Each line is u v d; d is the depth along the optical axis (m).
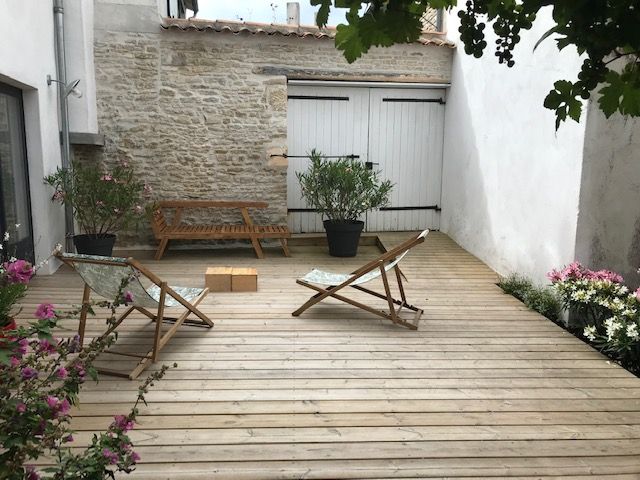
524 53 5.11
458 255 6.49
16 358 1.39
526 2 0.86
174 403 2.78
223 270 5.11
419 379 3.16
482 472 2.25
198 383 3.03
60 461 1.39
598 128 4.13
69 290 4.84
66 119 5.74
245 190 6.83
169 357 3.39
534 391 3.03
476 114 6.33
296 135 7.16
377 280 5.46
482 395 2.97
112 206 5.75
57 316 1.48
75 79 5.96
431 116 7.42
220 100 6.60
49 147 5.43
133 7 6.25
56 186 5.41
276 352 3.52
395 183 7.50
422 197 7.62
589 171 4.19
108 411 2.67
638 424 2.68
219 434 2.49
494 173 5.87
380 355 3.51
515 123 5.34
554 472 2.27
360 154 7.34
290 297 4.81
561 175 4.49
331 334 3.88
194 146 6.64
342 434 2.52
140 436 2.45
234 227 6.64
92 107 6.21
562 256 4.49
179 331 3.87
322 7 1.02
